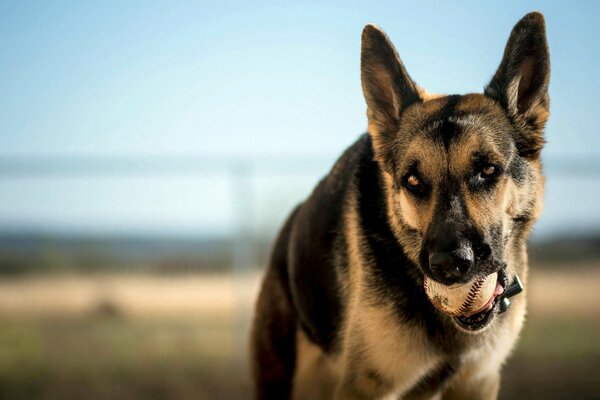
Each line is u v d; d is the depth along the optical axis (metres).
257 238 7.96
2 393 6.80
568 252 7.91
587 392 6.55
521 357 7.40
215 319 8.04
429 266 3.19
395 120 3.74
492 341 3.67
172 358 7.45
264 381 4.70
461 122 3.42
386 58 3.74
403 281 3.57
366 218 3.72
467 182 3.32
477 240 3.21
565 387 6.66
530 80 3.58
